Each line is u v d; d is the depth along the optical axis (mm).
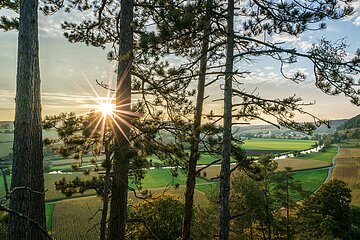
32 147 5582
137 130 8070
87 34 10281
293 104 7480
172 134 8484
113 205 7680
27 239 5242
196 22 6277
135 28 8492
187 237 9305
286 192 22078
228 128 7793
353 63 6883
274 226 20578
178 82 8578
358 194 45656
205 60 9711
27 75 5590
